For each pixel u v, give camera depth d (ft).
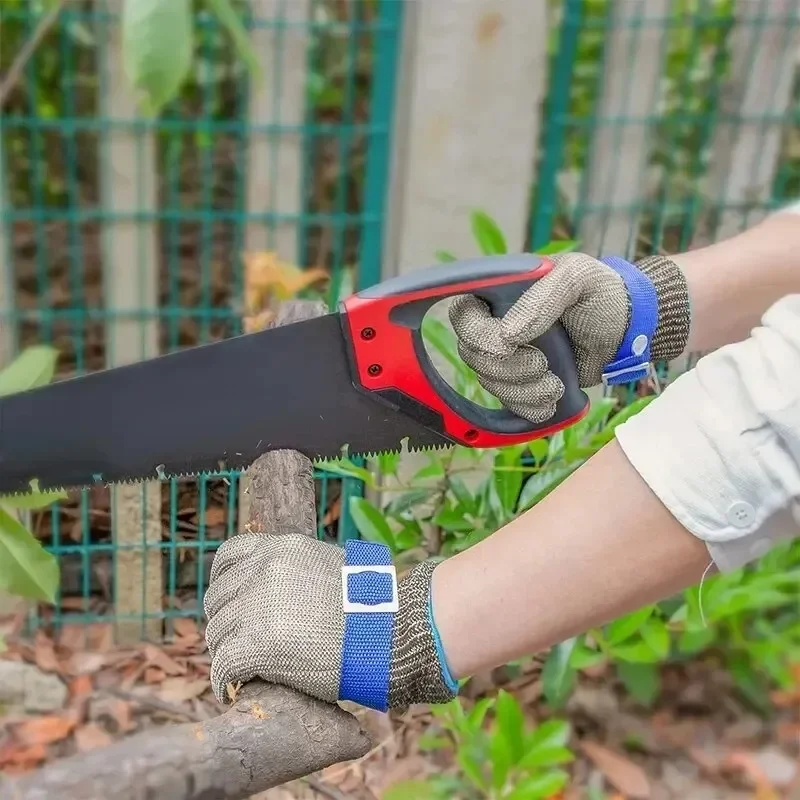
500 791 4.81
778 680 6.14
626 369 3.28
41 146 7.16
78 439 3.24
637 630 5.53
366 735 2.45
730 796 5.66
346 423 3.20
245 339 3.12
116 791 2.00
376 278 5.79
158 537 5.98
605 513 2.32
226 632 2.44
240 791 2.20
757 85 5.75
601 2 6.01
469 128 5.35
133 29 2.18
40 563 3.60
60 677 6.05
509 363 2.96
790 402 2.22
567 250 4.90
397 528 5.70
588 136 5.65
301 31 5.41
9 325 5.73
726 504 2.24
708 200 6.05
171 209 5.97
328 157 7.36
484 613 2.34
